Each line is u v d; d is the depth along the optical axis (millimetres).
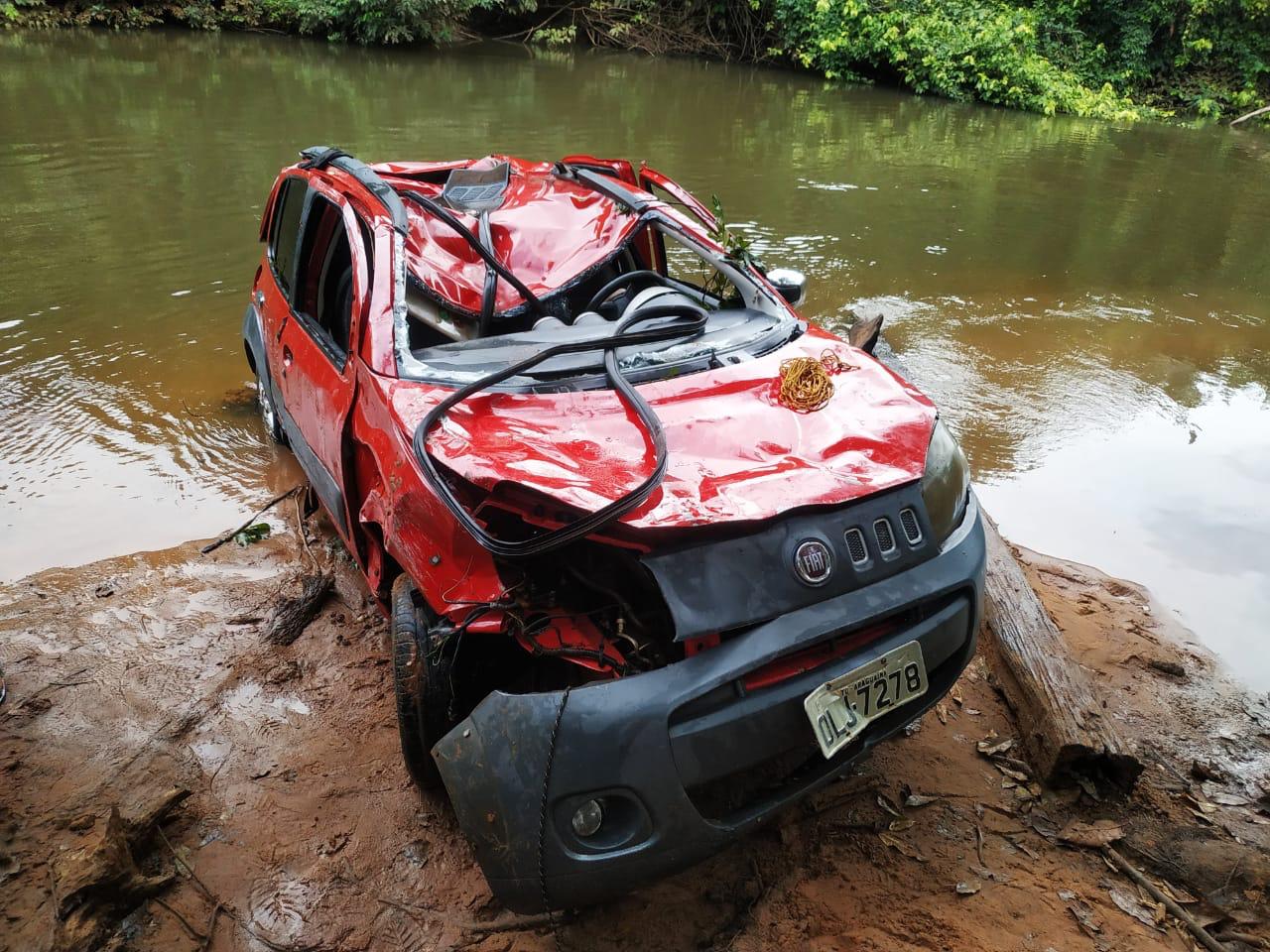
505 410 2959
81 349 6379
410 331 3816
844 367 3340
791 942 2619
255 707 3496
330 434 3564
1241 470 5363
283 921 2688
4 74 14766
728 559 2465
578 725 2283
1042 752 3201
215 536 4566
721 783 2773
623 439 2824
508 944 2625
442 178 4758
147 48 18188
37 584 4137
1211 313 7871
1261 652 3926
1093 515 4891
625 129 13672
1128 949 2631
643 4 23047
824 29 20281
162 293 7352
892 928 2662
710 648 2410
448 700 2820
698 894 2775
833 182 11547
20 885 2746
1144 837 3012
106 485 4945
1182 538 4711
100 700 3498
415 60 19344
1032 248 9406
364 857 2891
